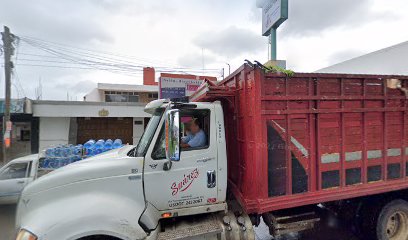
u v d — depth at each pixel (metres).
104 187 2.70
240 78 3.45
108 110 15.08
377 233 3.86
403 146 3.83
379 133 3.69
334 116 3.43
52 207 2.53
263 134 3.10
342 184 3.47
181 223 3.07
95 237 2.54
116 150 4.00
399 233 4.05
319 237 4.57
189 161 2.98
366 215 4.00
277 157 3.18
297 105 3.28
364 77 3.53
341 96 3.43
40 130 14.55
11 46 11.52
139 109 15.65
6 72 11.43
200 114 3.23
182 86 16.02
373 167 3.65
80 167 2.79
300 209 3.61
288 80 3.22
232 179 3.77
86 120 15.79
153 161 2.86
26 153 14.34
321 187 3.37
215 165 3.10
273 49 8.91
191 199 2.98
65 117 14.93
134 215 2.67
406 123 3.85
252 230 3.18
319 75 3.33
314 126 3.36
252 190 3.14
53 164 6.67
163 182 2.87
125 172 2.78
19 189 5.63
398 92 3.76
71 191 2.63
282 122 3.21
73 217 2.44
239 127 3.52
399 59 8.38
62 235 2.37
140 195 2.80
